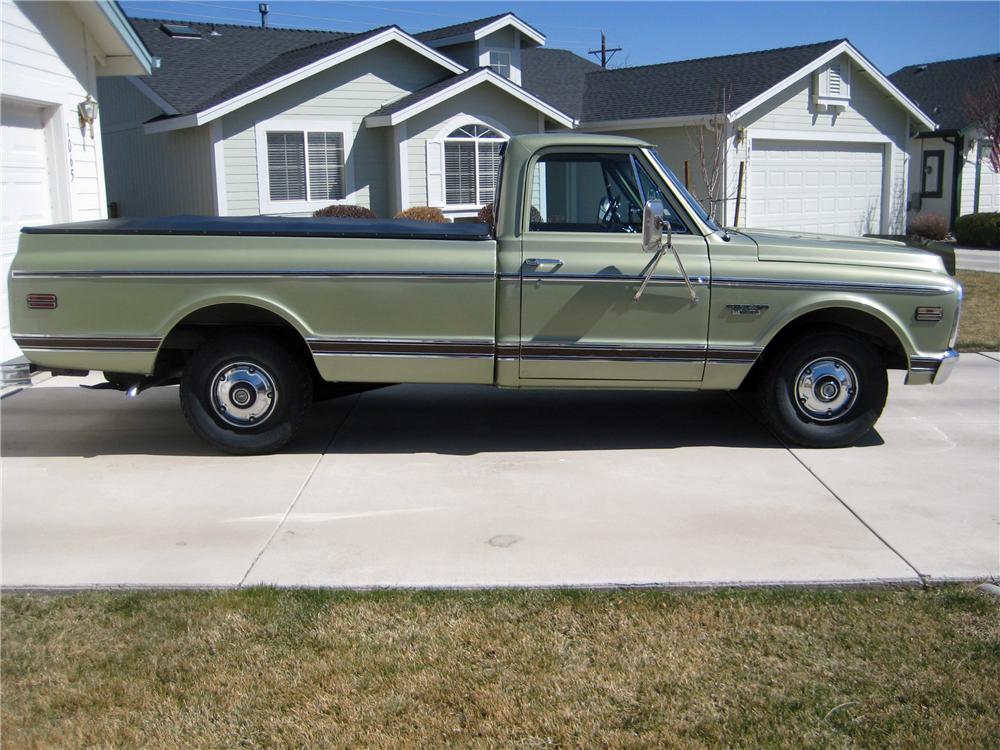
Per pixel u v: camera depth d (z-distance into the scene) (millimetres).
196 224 6488
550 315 6199
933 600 4281
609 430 7102
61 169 10258
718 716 3418
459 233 6238
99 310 6180
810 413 6551
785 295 6258
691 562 4703
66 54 10289
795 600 4281
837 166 21828
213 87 18656
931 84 29828
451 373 6301
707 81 21328
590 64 27812
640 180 6309
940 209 27594
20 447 6695
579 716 3422
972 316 11953
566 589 4395
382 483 5914
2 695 3576
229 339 6316
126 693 3588
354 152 18578
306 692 3588
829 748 3227
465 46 23234
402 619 4125
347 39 19094
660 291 6195
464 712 3455
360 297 6160
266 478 6016
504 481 5945
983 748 3211
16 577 4566
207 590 4414
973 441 6750
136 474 6105
